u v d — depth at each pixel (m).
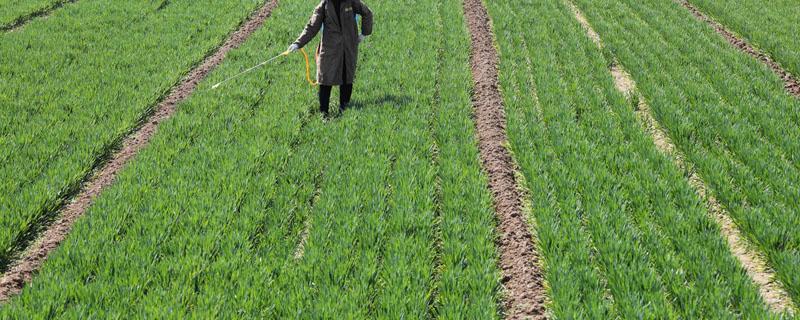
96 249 5.10
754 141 7.41
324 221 5.66
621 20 15.19
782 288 4.79
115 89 9.83
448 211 5.89
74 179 6.69
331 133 7.95
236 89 9.78
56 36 13.02
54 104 8.93
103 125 8.27
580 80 10.40
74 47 12.36
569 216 5.71
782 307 4.54
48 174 6.72
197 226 5.53
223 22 14.73
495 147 7.68
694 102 8.95
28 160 7.01
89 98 9.38
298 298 4.46
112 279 4.72
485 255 5.09
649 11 16.16
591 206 5.89
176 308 4.31
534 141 7.83
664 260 4.91
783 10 16.64
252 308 4.36
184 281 4.71
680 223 5.49
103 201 5.99
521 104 9.22
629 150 7.30
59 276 4.72
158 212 5.78
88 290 4.49
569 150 7.33
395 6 16.19
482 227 5.54
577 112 9.04
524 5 17.03
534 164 6.88
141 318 4.19
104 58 11.56
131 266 4.86
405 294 4.52
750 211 5.64
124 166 7.16
